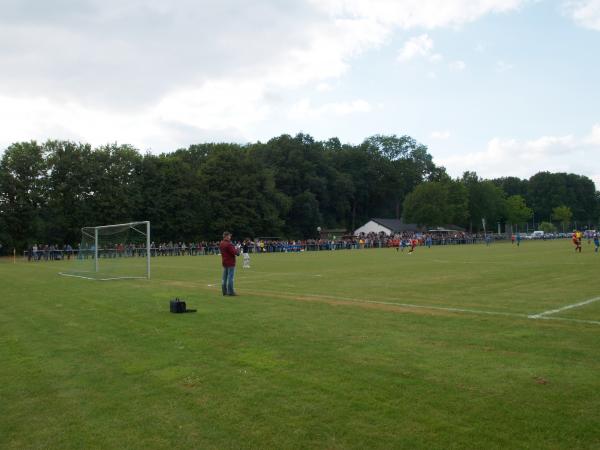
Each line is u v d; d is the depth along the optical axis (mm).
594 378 6441
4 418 5609
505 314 11305
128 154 72250
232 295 15648
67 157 66750
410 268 26656
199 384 6551
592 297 13977
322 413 5488
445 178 106750
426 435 4898
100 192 68312
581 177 163125
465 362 7258
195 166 90188
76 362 7805
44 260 51000
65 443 4941
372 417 5352
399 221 113250
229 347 8469
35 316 12375
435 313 11594
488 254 41938
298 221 95562
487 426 5066
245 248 31172
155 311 12523
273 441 4867
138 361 7762
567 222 139250
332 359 7551
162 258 47938
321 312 11969
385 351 7969
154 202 71875
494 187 116375
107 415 5613
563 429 4957
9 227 61375
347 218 121188
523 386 6176
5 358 8164
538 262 29328
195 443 4871
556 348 8031
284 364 7340
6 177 61281
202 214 76125
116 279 23250
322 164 102750
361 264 31297
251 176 79875
